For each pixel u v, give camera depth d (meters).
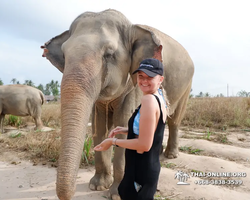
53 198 2.54
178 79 3.62
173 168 3.54
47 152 3.89
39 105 6.70
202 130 6.09
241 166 3.53
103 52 2.13
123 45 2.42
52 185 2.86
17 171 3.31
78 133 1.71
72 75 1.86
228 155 4.02
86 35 2.17
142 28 2.48
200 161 3.72
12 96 6.36
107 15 2.43
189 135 5.42
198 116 7.18
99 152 2.80
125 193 1.64
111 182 2.86
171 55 3.49
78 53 1.99
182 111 4.25
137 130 1.56
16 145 4.52
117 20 2.44
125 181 1.63
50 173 3.24
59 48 2.80
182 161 3.79
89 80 1.90
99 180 2.79
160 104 1.48
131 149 1.57
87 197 2.57
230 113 7.03
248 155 3.95
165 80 3.41
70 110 1.76
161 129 1.55
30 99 6.55
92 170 3.40
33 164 3.57
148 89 1.48
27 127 7.12
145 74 1.44
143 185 1.58
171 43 3.61
